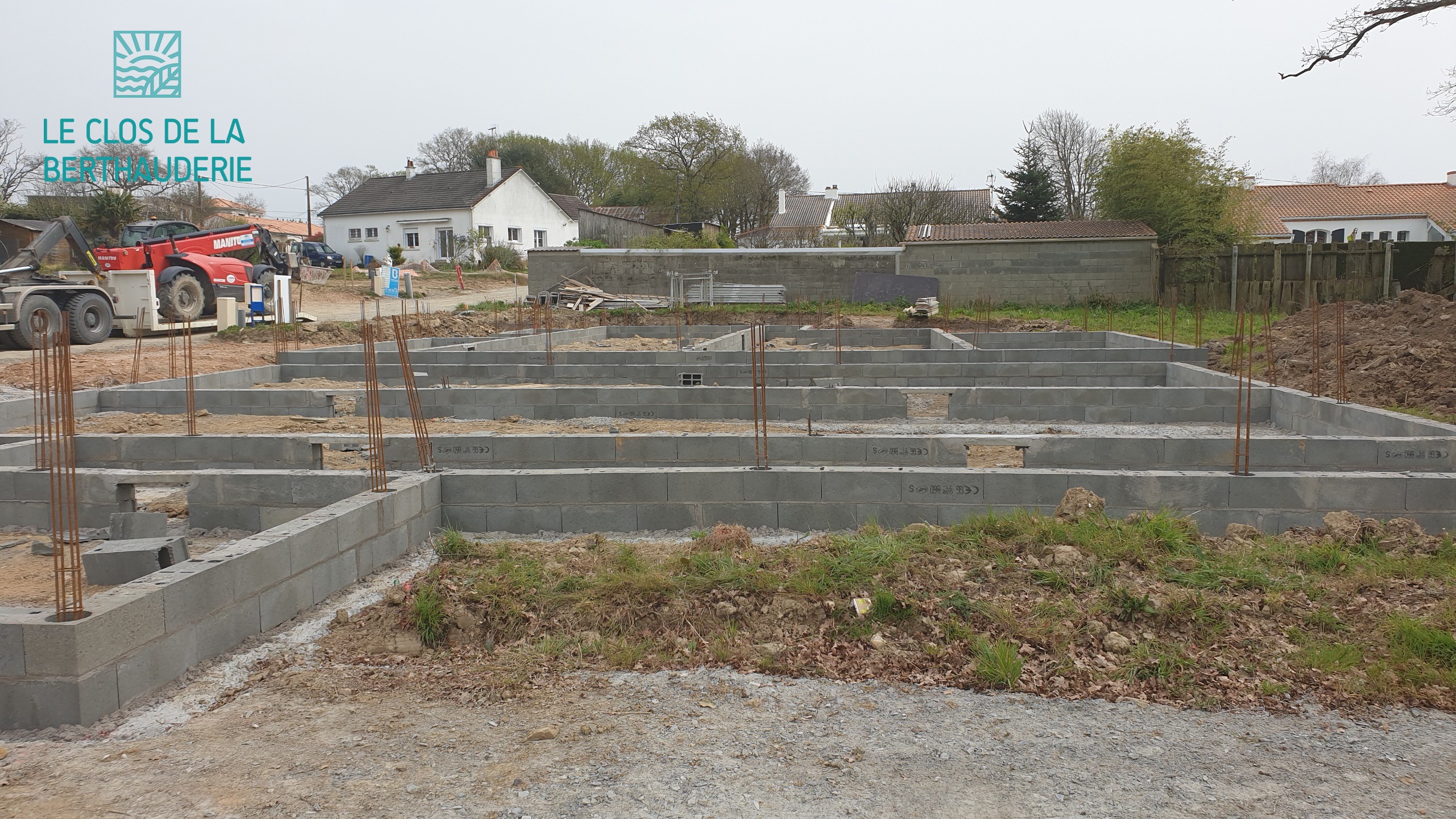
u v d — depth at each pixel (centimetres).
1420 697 398
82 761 349
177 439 811
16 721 374
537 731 370
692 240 4091
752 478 659
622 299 2695
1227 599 478
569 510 665
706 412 1075
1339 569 530
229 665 439
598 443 795
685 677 428
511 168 4559
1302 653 430
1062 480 645
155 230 2023
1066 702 402
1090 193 4575
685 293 2758
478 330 2170
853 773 343
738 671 435
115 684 388
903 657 441
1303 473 671
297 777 338
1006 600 484
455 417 1094
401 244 4238
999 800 325
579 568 539
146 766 345
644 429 1012
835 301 2691
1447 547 559
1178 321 2177
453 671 439
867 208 4344
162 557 531
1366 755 357
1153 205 2578
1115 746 363
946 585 496
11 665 372
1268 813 318
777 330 1942
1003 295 2603
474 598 484
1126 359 1369
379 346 1670
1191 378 1195
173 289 1905
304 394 1105
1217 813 317
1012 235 2617
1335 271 2277
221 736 370
